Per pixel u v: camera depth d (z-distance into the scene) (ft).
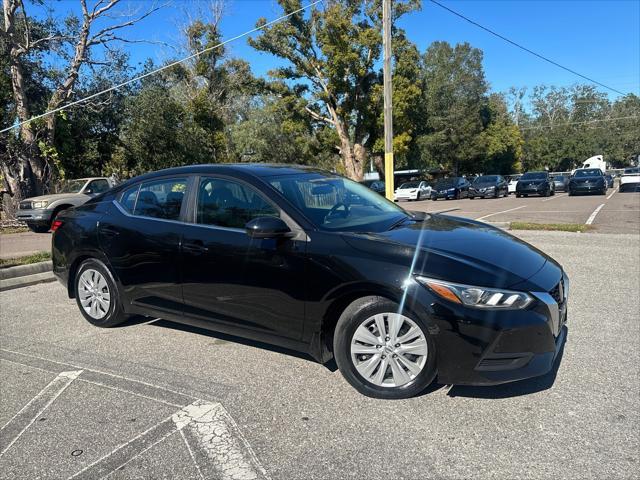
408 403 10.53
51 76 72.13
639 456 8.44
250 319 12.28
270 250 11.75
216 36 122.72
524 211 58.08
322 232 11.47
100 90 77.41
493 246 11.56
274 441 9.26
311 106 128.77
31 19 70.49
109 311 15.56
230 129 151.23
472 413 10.05
